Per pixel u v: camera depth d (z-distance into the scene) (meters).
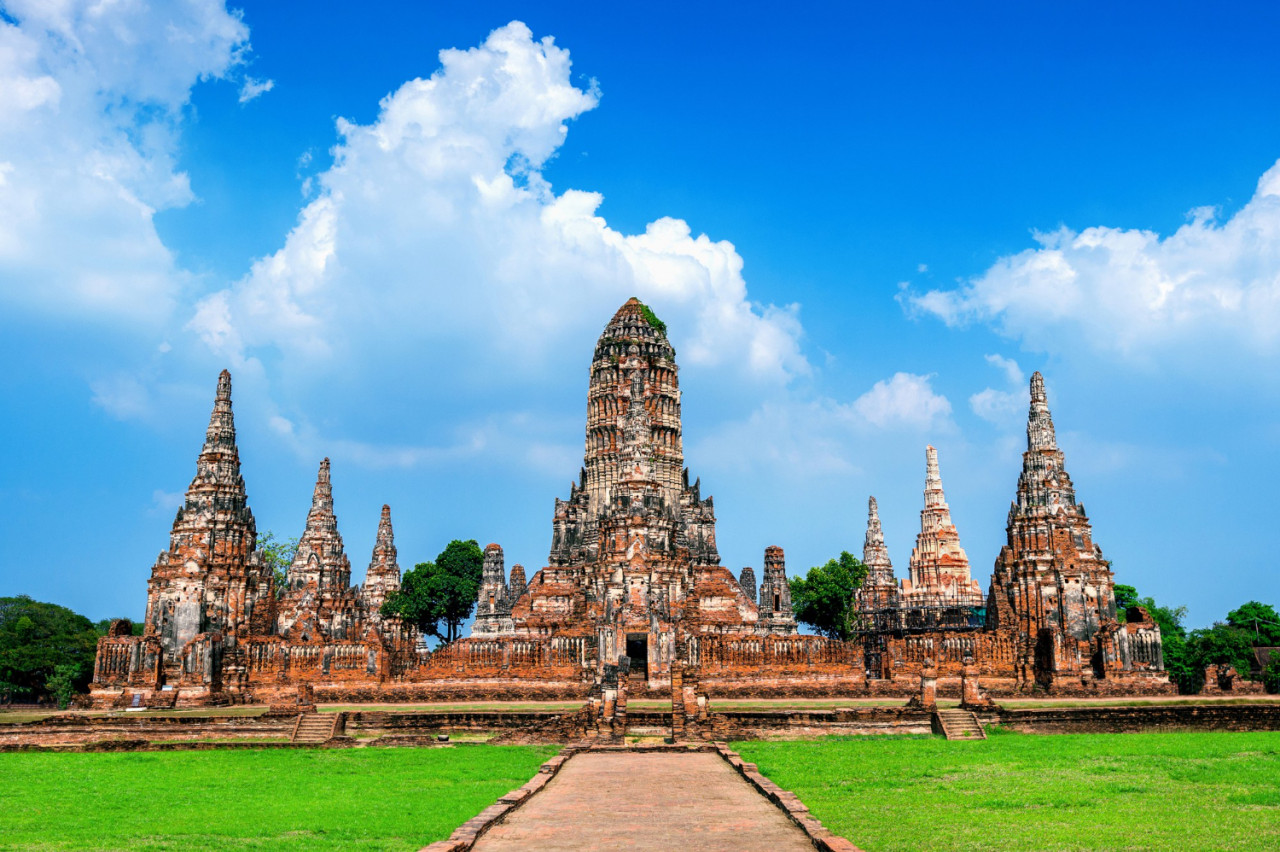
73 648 138.00
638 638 103.44
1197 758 61.28
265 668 107.31
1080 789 49.97
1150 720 77.75
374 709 86.06
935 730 75.31
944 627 135.62
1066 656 102.38
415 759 65.75
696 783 52.03
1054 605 105.69
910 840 37.84
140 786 55.41
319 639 111.62
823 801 47.16
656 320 146.88
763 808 44.16
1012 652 102.38
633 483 120.56
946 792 49.56
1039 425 112.69
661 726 78.12
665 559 113.00
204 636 105.44
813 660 102.38
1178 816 42.69
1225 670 101.50
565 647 102.62
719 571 127.50
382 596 164.00
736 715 77.31
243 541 114.06
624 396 139.50
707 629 116.50
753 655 102.56
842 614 146.62
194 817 45.06
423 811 45.25
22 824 43.75
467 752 69.06
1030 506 109.88
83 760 68.19
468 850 35.78
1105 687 100.44
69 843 39.53
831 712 76.69
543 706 90.94
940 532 188.25
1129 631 103.38
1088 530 110.12
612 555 112.88
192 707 101.12
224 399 117.69
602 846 36.44
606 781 52.97
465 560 157.50
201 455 115.50
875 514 171.25
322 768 62.12
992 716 77.00
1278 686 115.88
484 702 98.00
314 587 129.50
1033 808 45.00
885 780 53.56
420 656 111.69
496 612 131.88
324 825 42.44
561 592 128.12
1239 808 44.62
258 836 40.50
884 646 102.50
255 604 115.44
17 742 75.94
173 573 108.56
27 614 153.00
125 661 103.94
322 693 103.31
